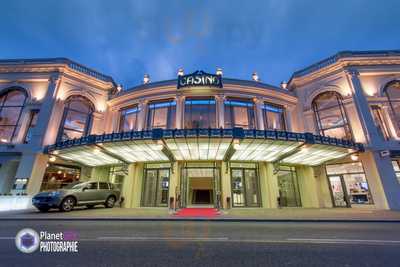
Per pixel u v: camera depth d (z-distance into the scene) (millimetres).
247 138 11062
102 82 20984
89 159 16281
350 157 15781
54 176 16484
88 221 9258
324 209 14336
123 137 11422
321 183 17109
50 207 11781
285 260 4223
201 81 17953
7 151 15797
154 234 6594
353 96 16875
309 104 19297
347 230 7355
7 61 19062
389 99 16641
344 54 18016
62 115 18188
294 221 9430
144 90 19047
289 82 21828
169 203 14398
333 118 17953
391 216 10375
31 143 16016
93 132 19328
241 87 18484
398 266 3932
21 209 13516
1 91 18312
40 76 18516
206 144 12289
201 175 17859
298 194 17266
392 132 15734
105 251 4770
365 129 15625
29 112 17641
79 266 3887
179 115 17594
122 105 20031
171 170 15688
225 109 18109
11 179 16422
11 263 4039
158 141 11336
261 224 8688
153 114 18703
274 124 18891
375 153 14836
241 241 5730
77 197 12836
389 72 17234
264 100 18812
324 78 18953
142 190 16641
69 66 19281
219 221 9516
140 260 4188
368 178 14812
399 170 14773
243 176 16422
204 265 3930
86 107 20031
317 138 11938
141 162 17188
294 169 17891
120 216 10320
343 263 4070
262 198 16016
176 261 4137
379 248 5055
